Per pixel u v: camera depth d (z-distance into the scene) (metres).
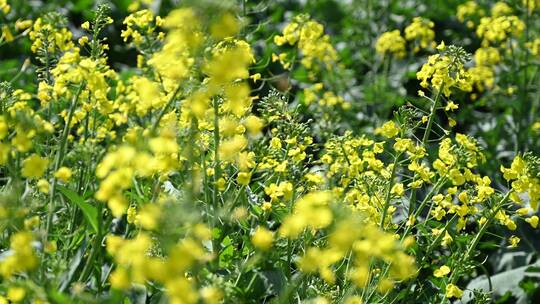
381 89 13.76
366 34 16.05
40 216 6.57
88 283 6.41
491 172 12.70
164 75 5.88
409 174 10.88
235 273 6.56
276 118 7.66
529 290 10.09
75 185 7.04
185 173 7.13
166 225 4.44
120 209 4.64
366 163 8.76
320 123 11.31
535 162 7.14
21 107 6.91
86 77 6.02
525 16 14.01
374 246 4.62
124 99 6.41
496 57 13.95
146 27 7.64
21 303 5.27
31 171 5.07
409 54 16.72
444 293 8.02
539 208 11.05
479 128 14.38
